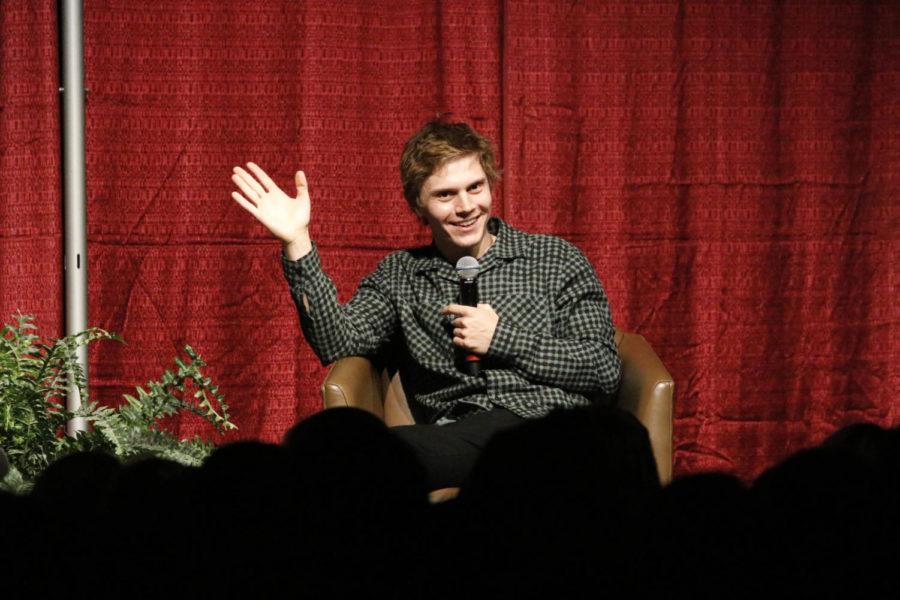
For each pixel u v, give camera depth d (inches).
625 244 397.7
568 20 388.8
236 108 386.0
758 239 401.1
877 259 404.5
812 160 399.9
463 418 282.8
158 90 384.5
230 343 395.2
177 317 393.1
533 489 131.4
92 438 261.6
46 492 150.3
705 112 395.2
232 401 396.8
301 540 129.5
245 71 384.8
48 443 259.9
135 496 133.7
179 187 388.2
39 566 124.0
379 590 129.8
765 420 406.6
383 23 386.3
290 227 287.0
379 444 137.3
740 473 407.2
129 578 127.6
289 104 386.3
